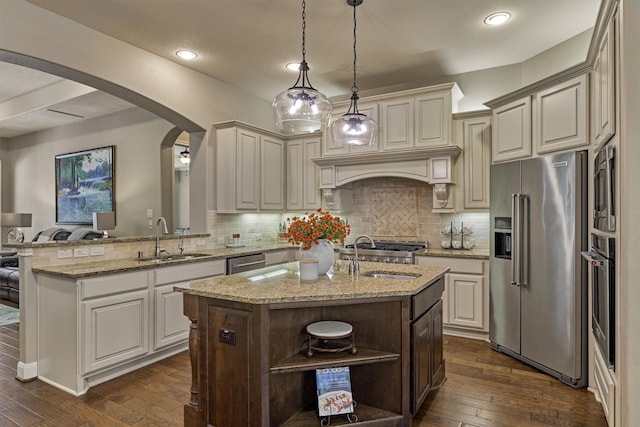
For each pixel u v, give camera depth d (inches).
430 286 103.7
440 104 165.9
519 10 122.6
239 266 167.0
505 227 140.2
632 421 76.2
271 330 84.4
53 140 280.4
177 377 121.5
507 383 118.0
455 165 169.3
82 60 129.6
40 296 120.8
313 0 116.3
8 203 312.2
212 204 181.3
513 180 136.3
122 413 100.6
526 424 95.5
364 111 181.9
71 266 125.0
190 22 129.2
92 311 112.8
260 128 190.7
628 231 76.9
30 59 119.0
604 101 95.8
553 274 122.0
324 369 86.3
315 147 201.0
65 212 271.6
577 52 140.6
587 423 95.7
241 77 179.9
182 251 165.9
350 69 171.5
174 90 162.2
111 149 242.7
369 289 87.7
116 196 242.8
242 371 83.3
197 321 89.9
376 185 201.0
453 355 140.6
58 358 115.0
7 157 312.3
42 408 102.9
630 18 76.7
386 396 91.4
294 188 207.3
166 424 95.5
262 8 120.6
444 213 183.8
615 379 85.3
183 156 287.9
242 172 181.0
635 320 76.5
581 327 115.5
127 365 125.6
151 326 129.9
